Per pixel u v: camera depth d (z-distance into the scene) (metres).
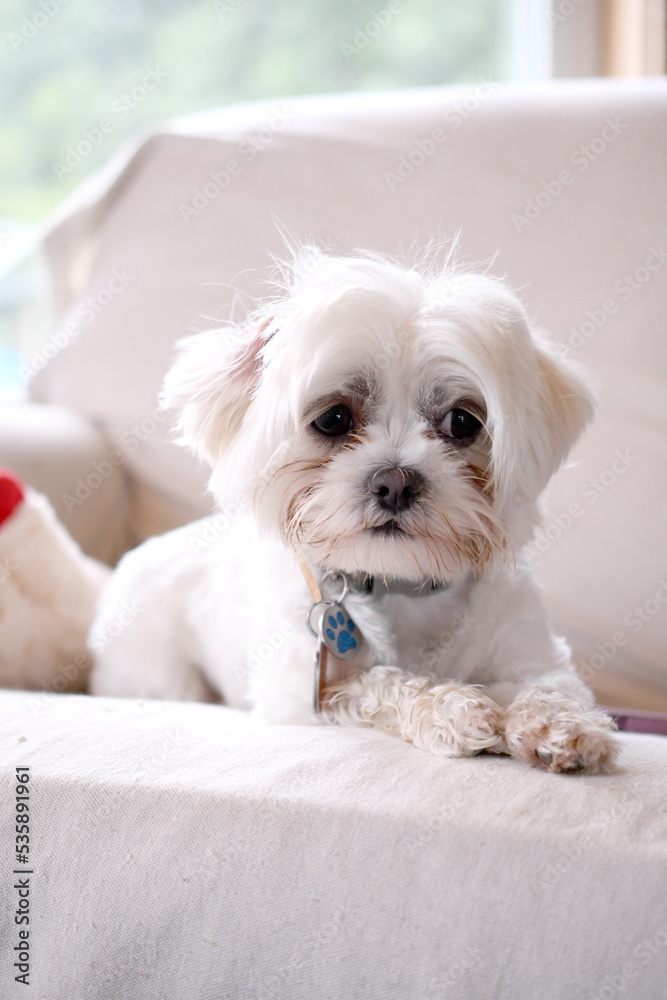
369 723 1.30
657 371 2.01
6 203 3.06
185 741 1.12
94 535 2.16
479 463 1.38
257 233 2.28
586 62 2.87
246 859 0.91
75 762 1.04
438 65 2.99
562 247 2.10
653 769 1.04
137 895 0.92
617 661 1.93
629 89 2.22
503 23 2.98
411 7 2.95
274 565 1.47
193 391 1.46
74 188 3.06
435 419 1.34
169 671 1.79
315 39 2.97
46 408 2.29
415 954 0.85
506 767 1.06
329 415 1.35
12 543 1.77
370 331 1.27
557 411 1.47
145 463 2.24
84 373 2.29
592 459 1.99
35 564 1.79
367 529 1.28
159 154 2.46
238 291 2.24
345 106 2.41
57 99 3.00
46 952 0.92
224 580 1.75
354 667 1.40
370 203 2.23
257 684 1.44
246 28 2.96
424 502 1.26
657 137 2.12
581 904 0.83
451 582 1.39
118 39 2.97
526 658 1.37
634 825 0.89
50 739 1.12
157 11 2.96
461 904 0.85
